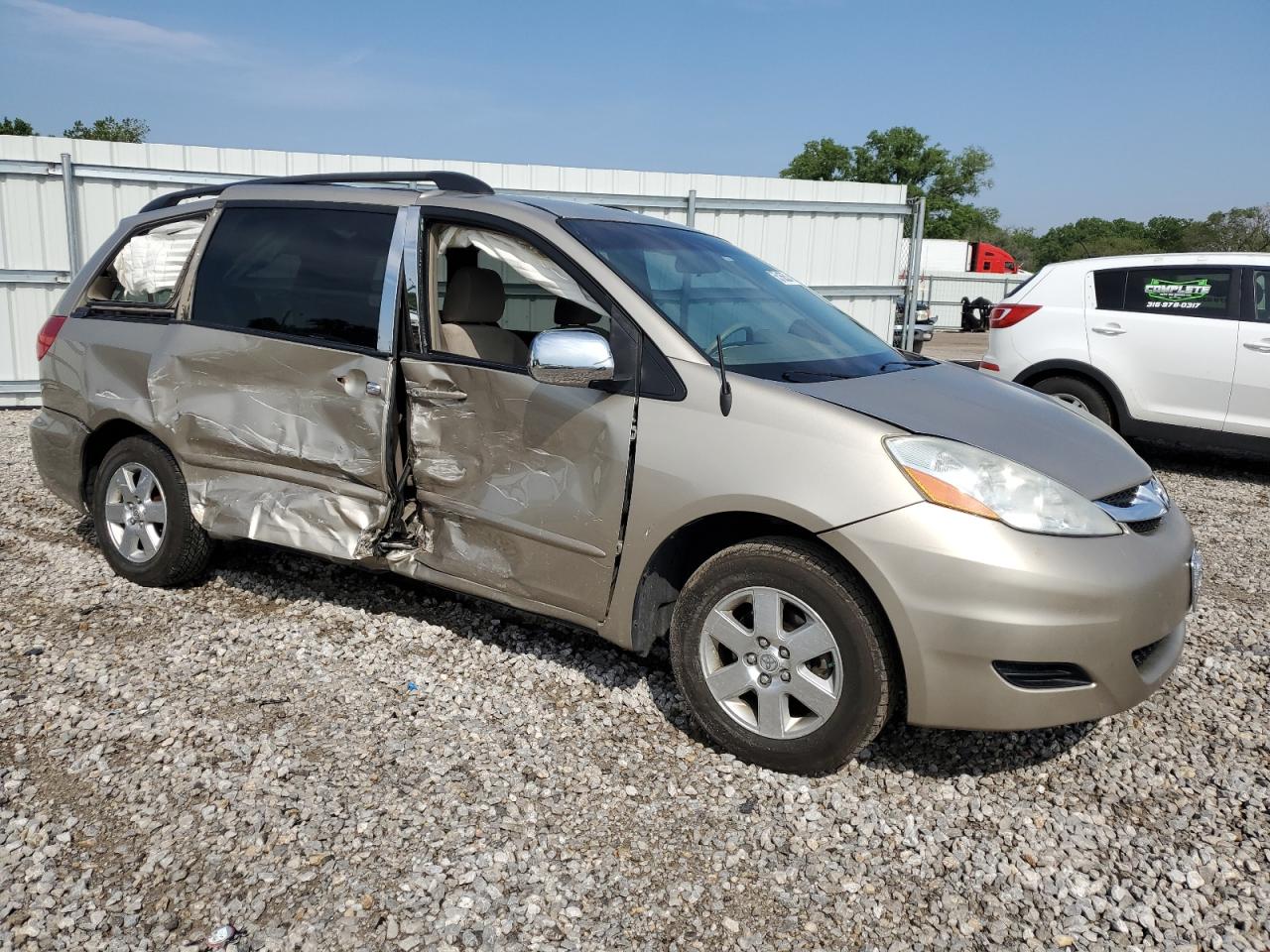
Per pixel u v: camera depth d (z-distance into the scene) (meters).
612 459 3.11
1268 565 5.36
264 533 3.86
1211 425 7.50
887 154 68.12
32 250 10.30
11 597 4.29
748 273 3.92
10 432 8.62
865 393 3.08
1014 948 2.30
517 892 2.42
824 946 2.29
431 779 2.90
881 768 3.07
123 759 2.97
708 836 2.68
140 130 49.59
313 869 2.48
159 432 4.11
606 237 3.52
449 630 4.01
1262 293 7.32
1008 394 3.57
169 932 2.24
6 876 2.42
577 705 3.40
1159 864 2.62
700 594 3.07
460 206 3.56
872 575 2.71
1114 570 2.71
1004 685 2.68
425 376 3.48
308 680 3.53
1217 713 3.50
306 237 3.87
